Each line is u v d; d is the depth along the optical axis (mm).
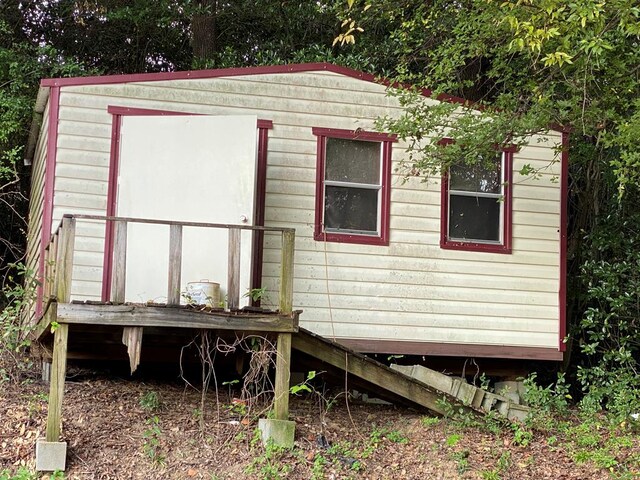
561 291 9875
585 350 9891
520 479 7031
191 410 7742
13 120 12164
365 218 9469
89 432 7020
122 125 8766
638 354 12180
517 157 9938
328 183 9383
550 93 9172
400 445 7578
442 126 9195
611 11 8039
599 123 9375
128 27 16953
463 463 7160
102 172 8695
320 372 8008
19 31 16422
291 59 15930
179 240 6906
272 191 9188
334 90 9500
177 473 6641
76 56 16562
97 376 8695
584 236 12398
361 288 9305
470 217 9805
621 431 8469
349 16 12609
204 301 7668
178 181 8516
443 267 9578
